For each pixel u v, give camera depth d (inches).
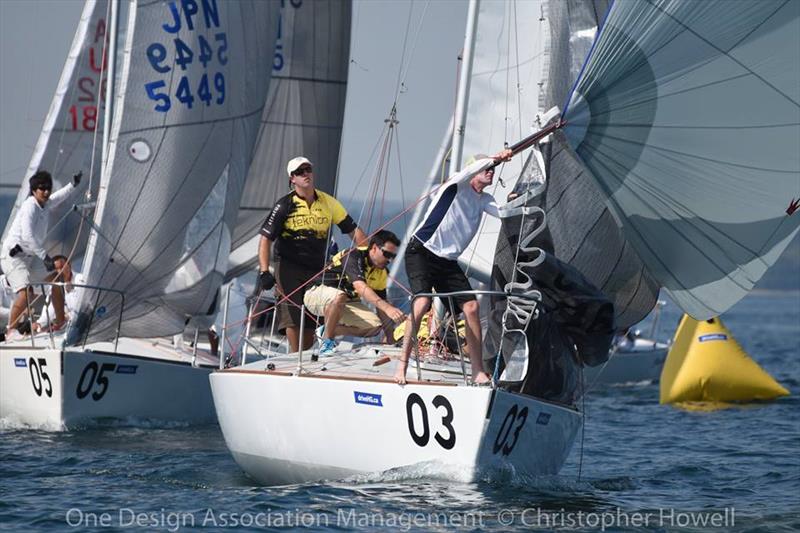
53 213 2012.8
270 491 1228.5
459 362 1354.6
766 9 1191.6
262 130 2153.1
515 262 1229.7
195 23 1807.3
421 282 1221.7
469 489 1179.9
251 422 1323.8
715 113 1221.1
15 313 1851.6
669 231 1273.4
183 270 1831.9
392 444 1210.6
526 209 1242.0
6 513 1130.0
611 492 1316.4
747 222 1255.5
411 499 1170.6
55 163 2085.4
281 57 2142.0
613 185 1257.4
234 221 1892.2
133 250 1787.6
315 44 2150.6
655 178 1249.4
